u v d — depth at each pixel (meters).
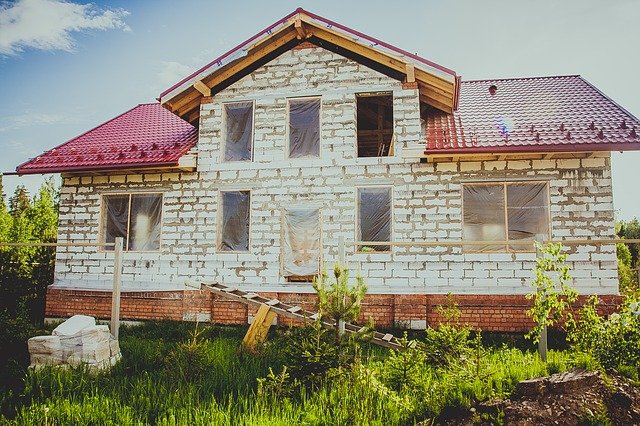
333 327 8.05
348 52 12.64
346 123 12.41
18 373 7.75
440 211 11.70
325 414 6.19
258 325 9.54
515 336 10.91
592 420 5.72
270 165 12.64
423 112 13.52
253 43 12.60
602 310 10.75
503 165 11.60
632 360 6.83
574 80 15.09
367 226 12.07
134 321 12.83
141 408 6.39
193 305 12.56
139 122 15.77
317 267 12.03
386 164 12.06
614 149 10.62
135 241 13.35
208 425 5.86
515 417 5.88
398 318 11.44
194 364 7.79
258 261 12.37
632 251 25.77
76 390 7.09
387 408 6.25
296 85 12.81
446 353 7.77
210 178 12.94
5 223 26.30
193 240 12.81
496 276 11.29
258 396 6.67
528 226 11.52
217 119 13.16
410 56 11.66
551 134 11.31
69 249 13.48
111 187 13.51
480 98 14.45
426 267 11.56
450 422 5.99
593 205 11.17
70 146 14.34
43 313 13.91
